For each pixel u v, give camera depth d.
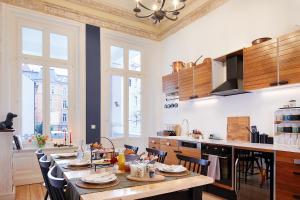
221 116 4.13
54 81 4.70
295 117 2.79
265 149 2.63
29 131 4.39
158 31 5.95
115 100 5.46
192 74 4.41
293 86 2.98
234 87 3.45
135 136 5.68
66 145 4.47
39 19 4.53
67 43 4.86
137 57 5.89
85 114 4.86
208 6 4.52
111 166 2.02
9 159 3.32
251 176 2.79
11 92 4.21
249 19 3.71
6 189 3.27
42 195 3.48
